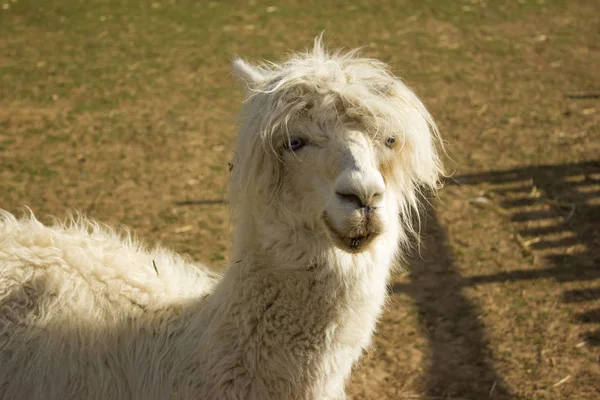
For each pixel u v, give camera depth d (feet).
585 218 21.84
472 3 45.34
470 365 15.61
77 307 10.26
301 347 9.47
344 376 10.07
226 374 9.53
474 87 32.60
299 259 9.32
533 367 15.49
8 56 35.88
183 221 21.44
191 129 28.27
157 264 11.53
